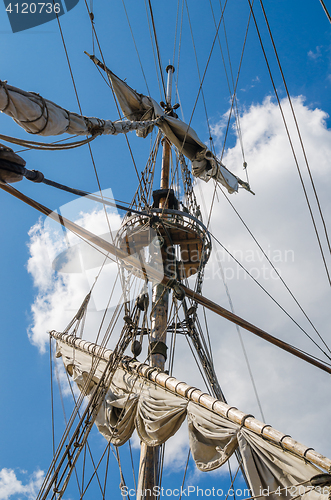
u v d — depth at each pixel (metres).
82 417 9.86
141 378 9.99
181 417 8.50
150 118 14.34
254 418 7.18
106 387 10.32
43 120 6.25
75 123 7.03
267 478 6.32
